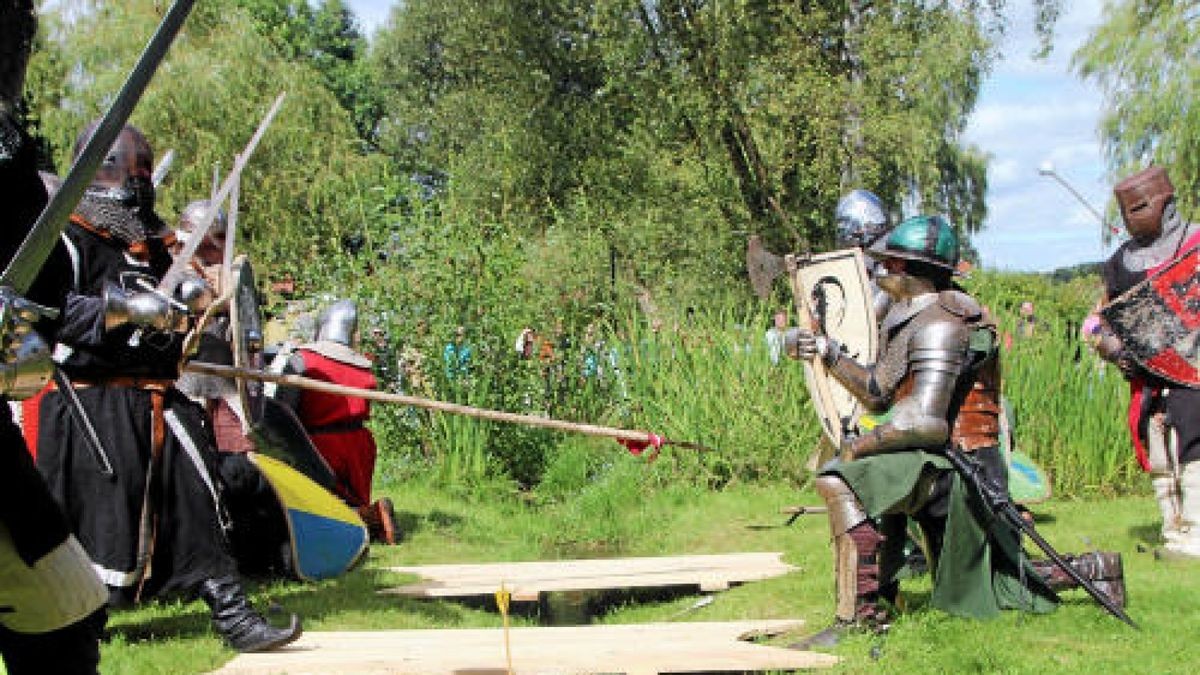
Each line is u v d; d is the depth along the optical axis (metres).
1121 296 6.93
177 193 20.67
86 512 4.77
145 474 4.86
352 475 8.11
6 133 2.63
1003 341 10.33
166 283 4.09
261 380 5.32
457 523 8.98
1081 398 9.92
